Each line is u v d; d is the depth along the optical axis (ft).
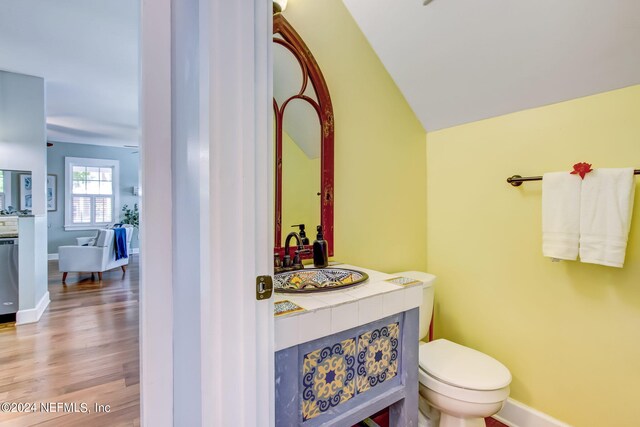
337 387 3.51
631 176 4.24
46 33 8.41
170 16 3.31
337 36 5.59
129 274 16.48
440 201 6.84
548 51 4.70
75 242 21.38
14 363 7.30
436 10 5.07
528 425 5.47
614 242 4.33
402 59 6.00
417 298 4.21
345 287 3.90
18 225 9.78
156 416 3.27
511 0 4.48
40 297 10.68
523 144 5.49
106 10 7.47
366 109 5.96
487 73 5.41
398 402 4.20
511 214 5.68
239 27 2.34
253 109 2.41
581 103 4.84
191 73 2.74
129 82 11.48
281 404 3.05
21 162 10.77
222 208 2.29
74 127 17.30
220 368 2.32
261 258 2.48
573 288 5.02
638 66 4.23
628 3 3.88
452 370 4.68
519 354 5.65
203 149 2.34
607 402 4.70
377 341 3.88
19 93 10.78
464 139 6.37
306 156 5.24
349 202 5.72
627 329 4.53
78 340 8.49
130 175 23.27
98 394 6.16
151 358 3.24
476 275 6.24
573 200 4.68
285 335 3.02
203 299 2.39
